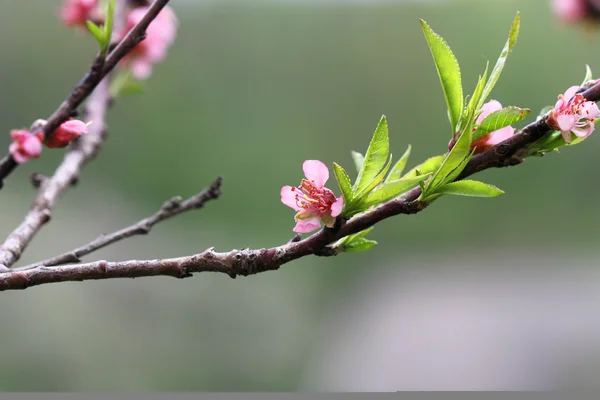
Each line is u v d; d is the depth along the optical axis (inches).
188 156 165.8
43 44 162.9
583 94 47.8
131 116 165.5
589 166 170.9
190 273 47.8
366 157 47.4
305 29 182.9
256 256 47.8
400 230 168.6
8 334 120.4
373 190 47.6
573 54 167.8
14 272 47.7
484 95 47.4
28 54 161.5
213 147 167.5
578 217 169.5
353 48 182.4
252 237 157.8
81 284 130.0
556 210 170.4
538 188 172.1
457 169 47.3
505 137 47.9
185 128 167.2
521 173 172.6
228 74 176.4
